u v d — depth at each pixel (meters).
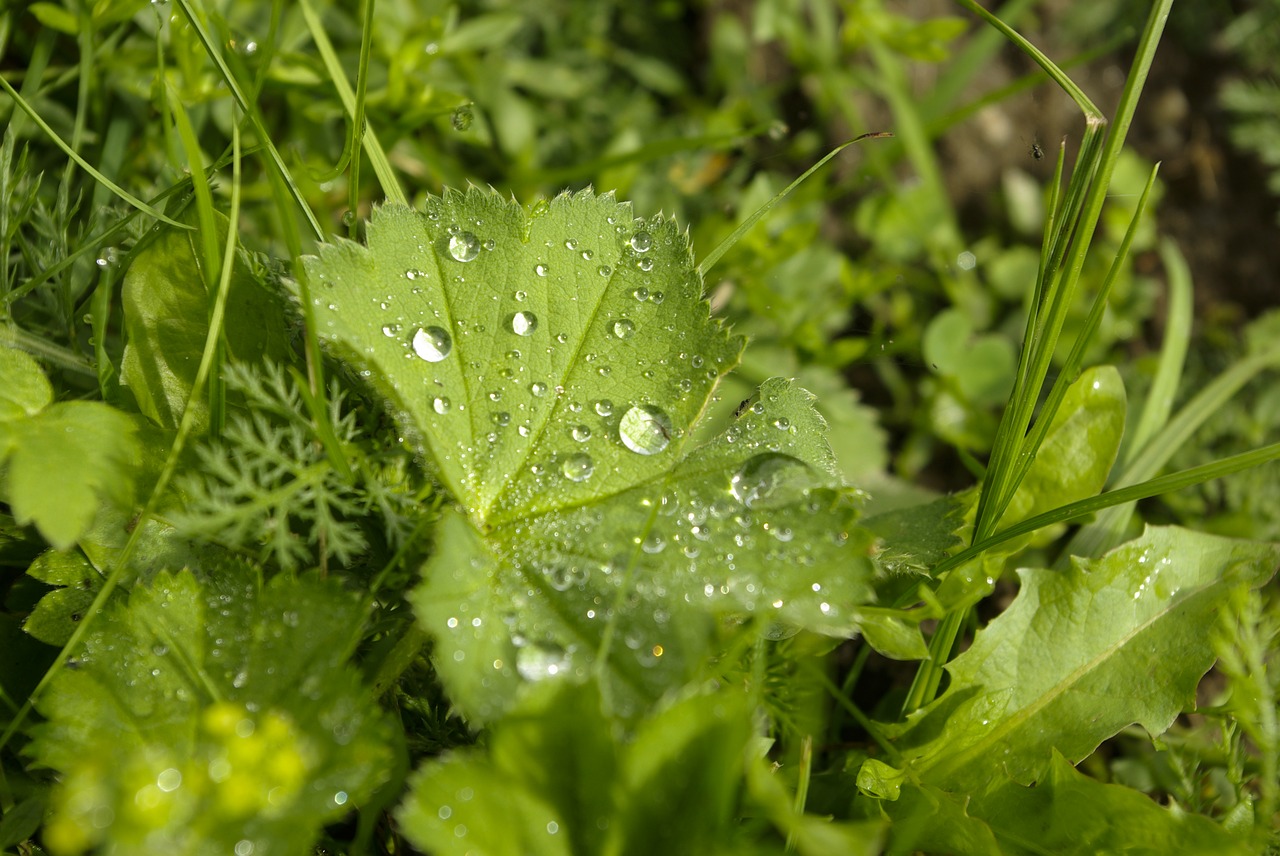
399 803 0.27
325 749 0.26
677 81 0.40
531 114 0.36
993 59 0.44
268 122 0.33
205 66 0.31
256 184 0.32
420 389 0.27
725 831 0.26
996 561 0.29
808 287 0.36
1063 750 0.28
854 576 0.27
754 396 0.28
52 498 0.26
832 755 0.30
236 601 0.27
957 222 0.42
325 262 0.27
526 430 0.28
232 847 0.25
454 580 0.26
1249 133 0.42
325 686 0.26
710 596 0.27
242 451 0.27
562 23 0.39
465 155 0.35
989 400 0.36
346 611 0.27
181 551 0.27
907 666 0.32
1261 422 0.35
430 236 0.28
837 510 0.27
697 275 0.28
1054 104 0.44
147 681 0.26
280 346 0.28
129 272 0.28
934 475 0.36
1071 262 0.28
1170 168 0.43
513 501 0.27
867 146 0.37
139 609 0.27
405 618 0.27
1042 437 0.28
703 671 0.27
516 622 0.27
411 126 0.32
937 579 0.29
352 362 0.27
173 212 0.29
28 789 0.27
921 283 0.38
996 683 0.28
